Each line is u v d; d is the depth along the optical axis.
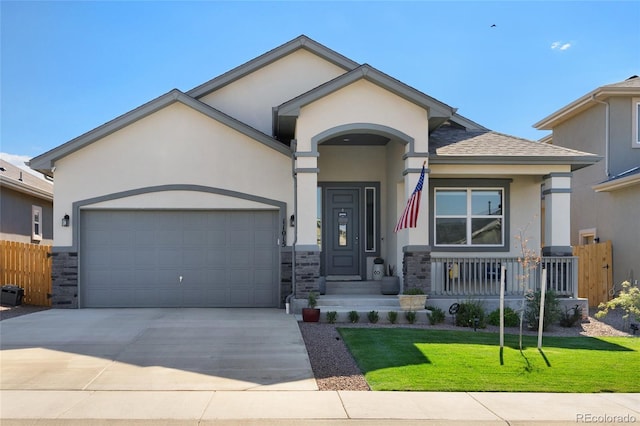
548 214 14.17
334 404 6.71
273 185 14.43
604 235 18.59
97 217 14.35
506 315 12.27
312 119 13.18
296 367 8.34
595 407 6.75
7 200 19.55
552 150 14.32
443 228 15.10
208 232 14.45
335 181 16.11
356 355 8.99
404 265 13.45
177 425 6.00
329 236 16.03
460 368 8.29
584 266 16.89
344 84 13.05
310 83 16.64
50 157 14.05
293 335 10.49
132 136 14.34
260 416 6.27
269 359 8.77
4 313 13.36
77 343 9.75
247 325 11.48
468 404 6.79
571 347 10.16
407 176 13.38
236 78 16.39
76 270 14.13
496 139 15.34
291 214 14.38
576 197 20.70
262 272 14.45
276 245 14.48
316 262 13.08
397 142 14.22
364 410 6.50
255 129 15.01
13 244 15.07
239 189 14.38
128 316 12.66
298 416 6.28
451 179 15.12
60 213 14.18
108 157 14.30
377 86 13.27
